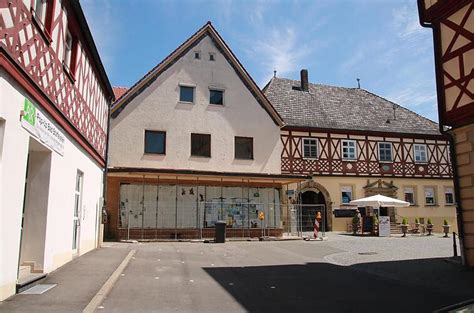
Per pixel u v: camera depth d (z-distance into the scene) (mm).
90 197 14062
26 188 8969
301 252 16406
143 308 7078
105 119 16906
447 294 8734
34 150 8977
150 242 20250
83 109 12164
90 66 12992
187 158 23469
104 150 16891
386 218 25484
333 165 29422
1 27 6258
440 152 32500
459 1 11938
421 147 32125
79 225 12672
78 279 8922
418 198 31219
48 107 8562
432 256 14969
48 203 9023
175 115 23625
